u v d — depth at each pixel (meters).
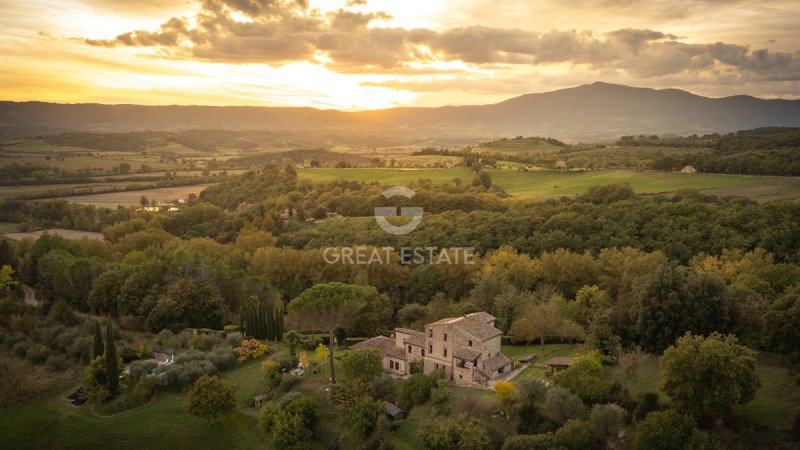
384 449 60.31
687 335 56.03
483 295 105.06
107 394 77.75
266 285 124.06
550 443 51.19
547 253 122.88
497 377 69.94
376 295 108.25
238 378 83.56
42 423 74.25
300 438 65.19
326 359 85.50
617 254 112.62
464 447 54.44
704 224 125.75
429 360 74.19
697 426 50.66
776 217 120.56
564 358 71.56
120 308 109.31
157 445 69.56
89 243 158.88
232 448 68.50
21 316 103.25
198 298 107.81
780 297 68.38
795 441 47.47
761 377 58.56
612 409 52.03
